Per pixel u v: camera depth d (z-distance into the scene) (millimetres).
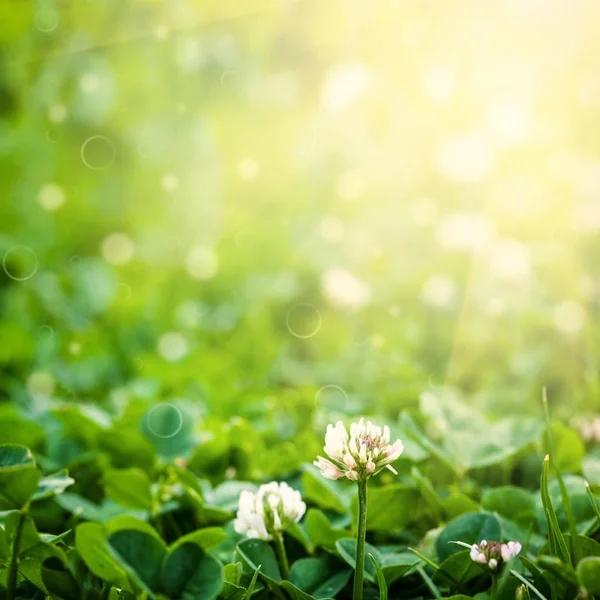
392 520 414
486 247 847
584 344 721
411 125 1029
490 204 912
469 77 992
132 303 926
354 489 452
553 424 454
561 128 926
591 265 801
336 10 1082
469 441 462
